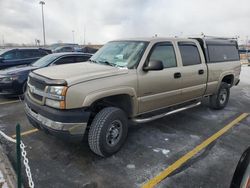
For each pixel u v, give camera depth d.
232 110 6.46
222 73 5.98
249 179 2.31
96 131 3.42
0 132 4.27
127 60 4.05
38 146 3.97
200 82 5.28
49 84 3.22
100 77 3.45
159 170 3.37
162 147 4.08
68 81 3.15
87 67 3.91
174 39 4.71
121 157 3.69
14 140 4.02
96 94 3.31
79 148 3.93
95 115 3.52
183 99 4.97
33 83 3.61
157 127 5.00
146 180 3.13
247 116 5.94
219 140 4.44
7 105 6.49
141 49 4.11
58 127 3.13
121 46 4.50
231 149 4.09
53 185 2.97
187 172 3.34
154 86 4.15
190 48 5.07
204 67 5.33
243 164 2.45
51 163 3.47
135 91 3.85
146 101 4.10
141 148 4.02
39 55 10.45
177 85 4.63
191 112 6.16
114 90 3.53
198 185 3.05
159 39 4.39
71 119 3.14
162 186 3.01
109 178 3.15
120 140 3.78
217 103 6.23
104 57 4.50
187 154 3.86
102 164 3.48
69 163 3.48
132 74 3.80
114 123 3.63
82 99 3.20
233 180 2.46
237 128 5.08
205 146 4.16
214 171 3.38
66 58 8.02
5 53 9.53
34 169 3.30
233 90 9.69
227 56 6.34
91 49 22.84
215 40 5.95
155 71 4.15
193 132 4.78
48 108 3.24
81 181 3.07
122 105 3.94
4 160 3.33
